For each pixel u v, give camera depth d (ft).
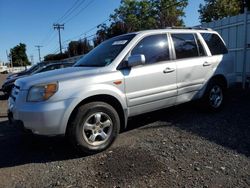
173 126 20.07
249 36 32.04
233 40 34.50
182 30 21.03
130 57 16.98
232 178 12.67
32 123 15.15
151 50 18.83
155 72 18.44
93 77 16.26
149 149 16.31
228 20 34.99
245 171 13.21
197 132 18.56
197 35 21.80
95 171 14.14
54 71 17.72
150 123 21.08
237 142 16.55
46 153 16.94
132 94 17.53
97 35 154.71
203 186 12.18
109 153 16.15
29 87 15.56
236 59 34.22
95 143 16.10
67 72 16.85
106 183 12.92
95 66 18.03
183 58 20.35
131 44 18.12
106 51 19.15
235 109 23.26
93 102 16.07
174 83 19.53
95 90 15.98
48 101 15.05
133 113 17.95
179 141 17.22
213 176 12.92
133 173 13.64
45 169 14.84
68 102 15.26
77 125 15.44
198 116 21.97
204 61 21.42
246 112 22.25
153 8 165.99
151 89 18.33
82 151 15.72
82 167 14.71
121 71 17.22
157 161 14.70
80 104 15.85
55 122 15.07
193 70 20.61
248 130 18.34
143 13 167.22
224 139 17.11
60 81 15.51
